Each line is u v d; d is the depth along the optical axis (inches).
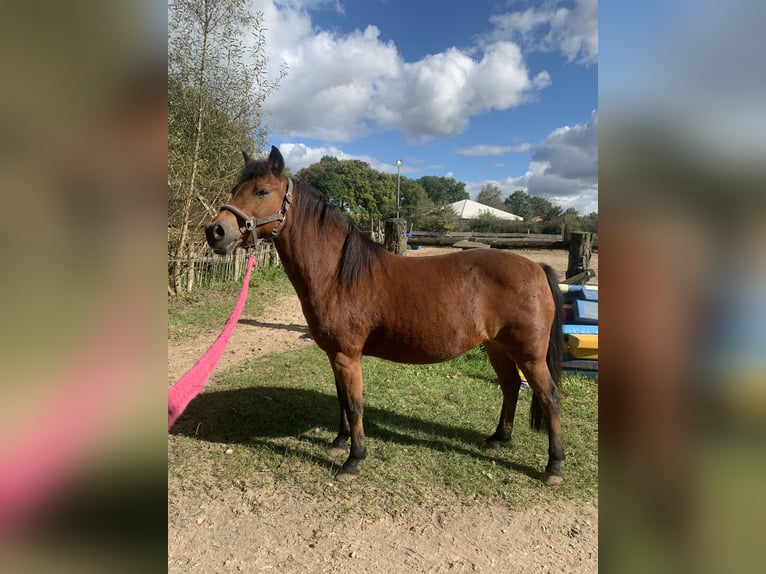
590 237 241.8
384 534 90.0
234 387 166.4
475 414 147.9
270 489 104.2
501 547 87.0
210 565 80.6
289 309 314.8
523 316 105.5
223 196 346.9
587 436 131.7
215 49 303.0
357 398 108.3
